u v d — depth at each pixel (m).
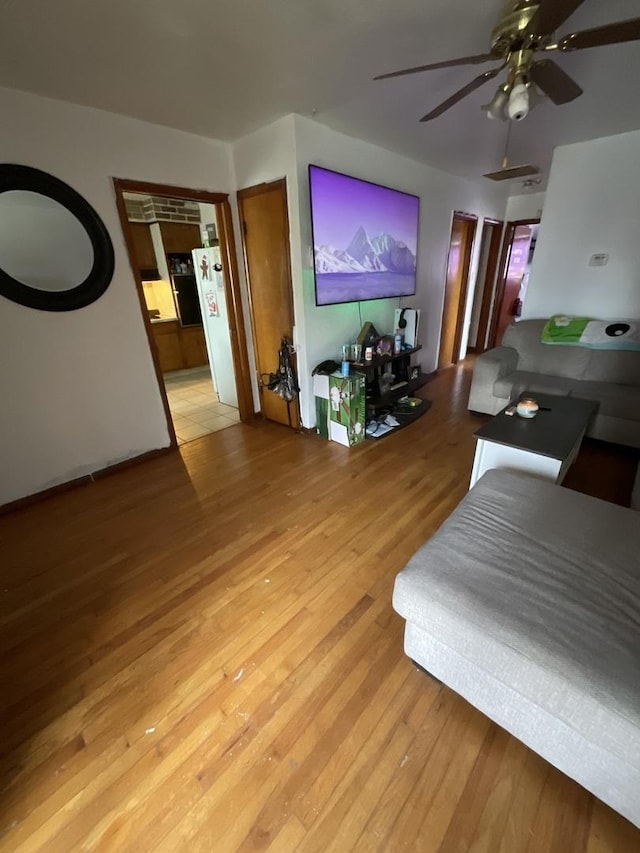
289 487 2.42
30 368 2.22
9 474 2.24
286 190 2.57
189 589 1.66
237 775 1.03
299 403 3.18
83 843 0.92
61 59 1.68
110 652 1.39
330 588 1.64
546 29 1.21
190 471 2.69
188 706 1.21
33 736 1.14
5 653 1.40
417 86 2.04
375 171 3.09
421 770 1.03
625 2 1.42
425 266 4.04
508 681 0.95
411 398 3.77
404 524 2.03
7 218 2.01
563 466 1.81
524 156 3.41
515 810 0.95
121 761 1.07
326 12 1.45
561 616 0.96
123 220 2.42
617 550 1.17
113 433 2.64
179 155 2.58
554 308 3.54
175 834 0.93
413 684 1.25
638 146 2.83
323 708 1.19
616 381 2.92
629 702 0.79
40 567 1.83
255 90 2.04
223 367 3.90
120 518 2.18
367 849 0.90
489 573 1.11
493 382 3.19
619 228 3.06
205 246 3.67
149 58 1.71
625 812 0.87
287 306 2.93
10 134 1.94
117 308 2.50
